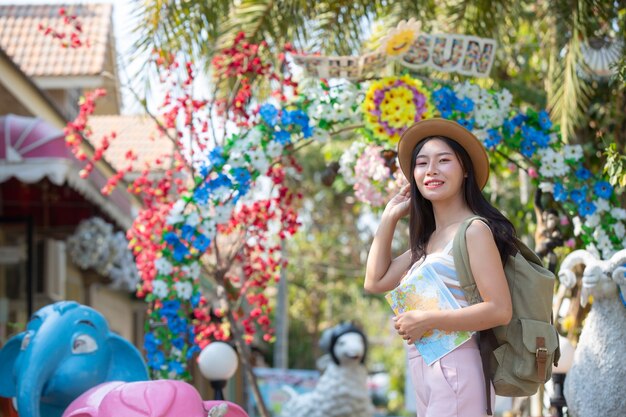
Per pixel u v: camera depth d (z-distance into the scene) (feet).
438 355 14.14
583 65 24.84
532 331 14.03
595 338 18.58
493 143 22.98
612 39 25.40
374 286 15.64
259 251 25.62
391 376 110.32
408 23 21.39
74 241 39.27
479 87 22.88
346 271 82.02
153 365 22.65
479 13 28.17
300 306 96.99
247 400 60.80
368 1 28.07
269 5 26.91
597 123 27.68
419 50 22.72
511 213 38.01
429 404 14.23
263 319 25.80
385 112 22.45
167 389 16.65
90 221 39.34
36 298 41.83
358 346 37.73
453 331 14.03
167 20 26.91
